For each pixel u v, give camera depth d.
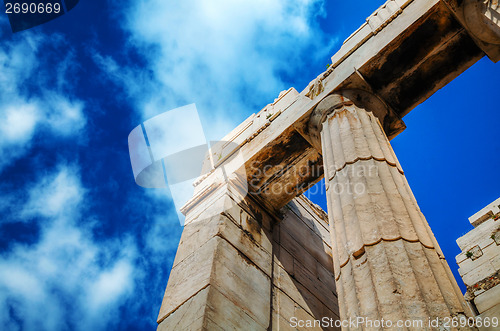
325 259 12.73
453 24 8.77
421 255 5.50
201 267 9.30
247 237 10.54
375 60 9.38
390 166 7.34
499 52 8.51
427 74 9.30
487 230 11.33
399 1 9.97
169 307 8.95
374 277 5.27
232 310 8.57
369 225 6.04
